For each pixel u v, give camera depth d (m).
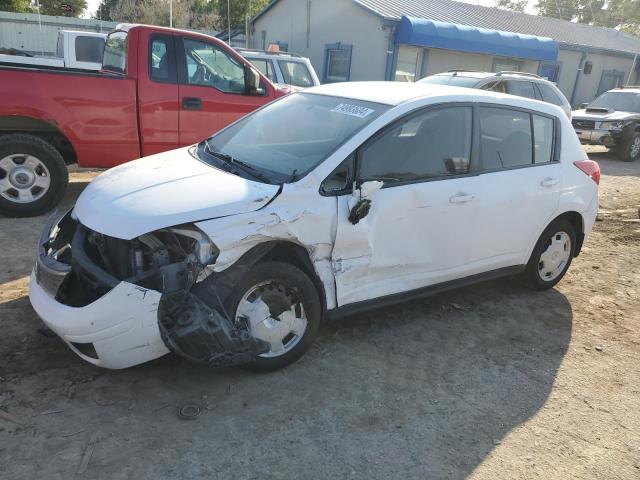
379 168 3.68
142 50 6.41
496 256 4.50
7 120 5.91
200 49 6.78
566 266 5.21
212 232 3.05
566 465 2.97
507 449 3.05
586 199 5.02
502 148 4.39
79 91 6.07
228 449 2.86
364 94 4.16
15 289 4.30
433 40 16.33
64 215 3.79
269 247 3.27
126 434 2.90
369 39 16.88
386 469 2.83
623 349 4.25
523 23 23.31
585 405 3.51
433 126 3.97
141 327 2.95
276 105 4.55
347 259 3.60
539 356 4.06
